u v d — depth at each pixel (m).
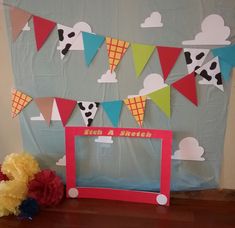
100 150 1.15
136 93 1.07
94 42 1.03
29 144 1.20
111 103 1.09
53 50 1.07
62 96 1.12
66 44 1.05
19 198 1.05
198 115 1.06
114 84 1.07
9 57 1.10
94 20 1.01
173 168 1.13
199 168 1.12
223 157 1.10
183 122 1.07
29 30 1.06
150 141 1.11
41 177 1.10
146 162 1.14
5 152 1.23
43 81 1.11
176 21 0.97
